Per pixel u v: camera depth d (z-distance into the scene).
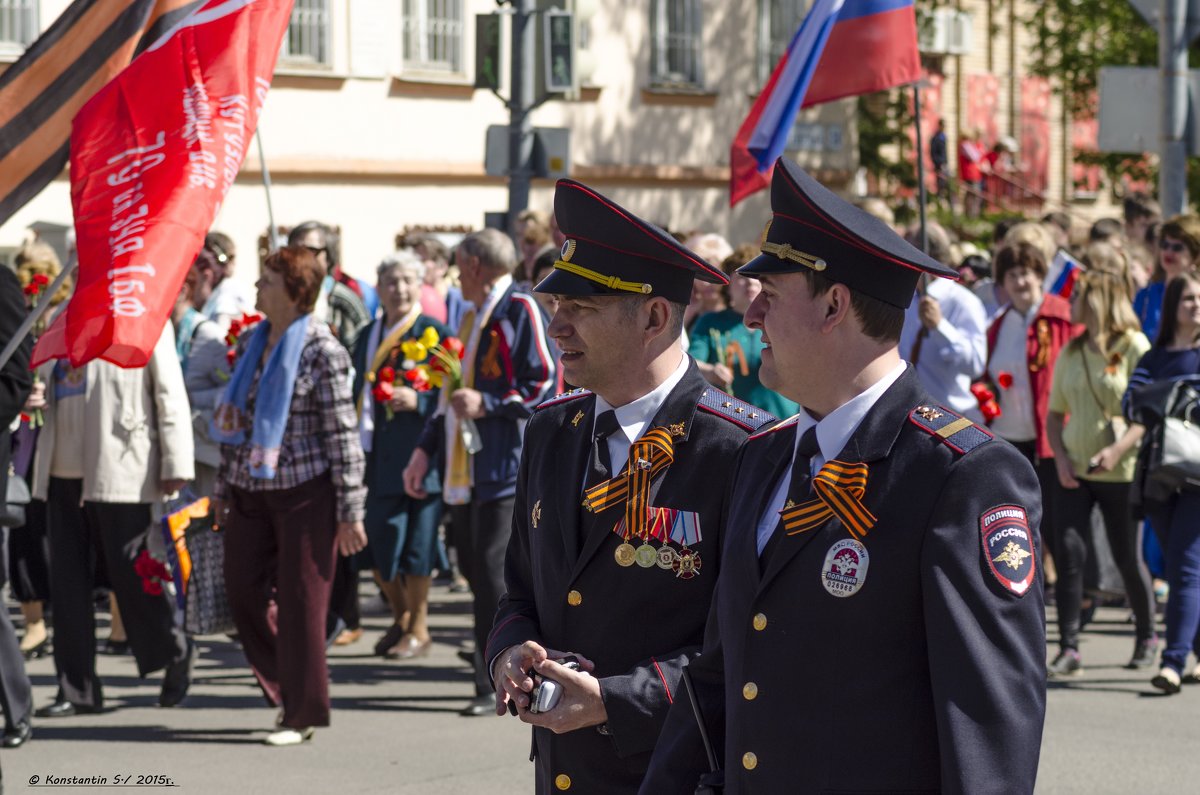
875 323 3.21
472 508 8.95
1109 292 9.85
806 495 3.20
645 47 25.19
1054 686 9.66
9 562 10.76
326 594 8.15
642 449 4.09
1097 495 9.98
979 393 10.01
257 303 8.15
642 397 4.14
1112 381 9.77
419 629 10.77
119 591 9.03
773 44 26.81
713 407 4.14
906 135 29.84
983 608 3.00
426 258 13.29
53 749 8.24
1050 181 39.62
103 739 8.46
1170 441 9.23
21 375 7.40
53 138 6.60
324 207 21.59
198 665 10.54
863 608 3.08
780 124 11.74
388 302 10.80
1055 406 9.98
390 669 10.30
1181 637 9.39
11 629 8.34
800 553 3.17
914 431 3.15
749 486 3.40
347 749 8.26
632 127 25.09
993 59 38.66
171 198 5.85
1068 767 7.79
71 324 5.70
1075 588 9.93
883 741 3.06
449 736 8.55
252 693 9.66
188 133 5.99
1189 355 9.47
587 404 4.30
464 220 23.06
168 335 8.95
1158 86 13.14
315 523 8.05
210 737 8.52
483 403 8.70
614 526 4.08
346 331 12.17
